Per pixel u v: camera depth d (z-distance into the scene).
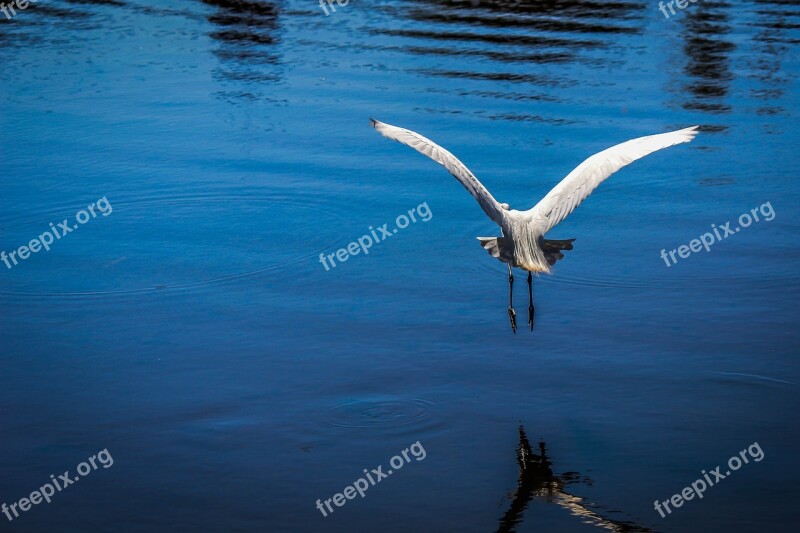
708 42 20.39
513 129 15.45
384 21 22.19
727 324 10.14
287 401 8.78
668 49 19.91
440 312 10.47
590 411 8.62
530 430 8.35
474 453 8.04
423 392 8.94
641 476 7.73
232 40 20.55
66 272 11.37
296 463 7.92
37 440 8.21
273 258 11.74
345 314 10.41
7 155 14.66
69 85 17.64
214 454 8.02
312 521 7.23
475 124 15.65
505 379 9.15
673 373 9.23
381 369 9.33
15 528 7.14
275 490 7.59
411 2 23.95
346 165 14.49
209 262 11.63
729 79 17.95
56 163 14.44
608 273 11.37
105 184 13.78
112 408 8.68
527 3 23.94
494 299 10.77
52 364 9.42
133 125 15.87
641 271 11.40
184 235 12.34
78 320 10.27
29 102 16.77
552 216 6.64
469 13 22.95
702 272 11.34
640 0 24.31
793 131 15.54
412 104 16.61
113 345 9.78
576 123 15.70
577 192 6.57
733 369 9.28
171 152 14.86
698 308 10.49
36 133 15.48
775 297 10.71
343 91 17.34
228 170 14.26
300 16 22.67
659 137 6.45
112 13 22.66
